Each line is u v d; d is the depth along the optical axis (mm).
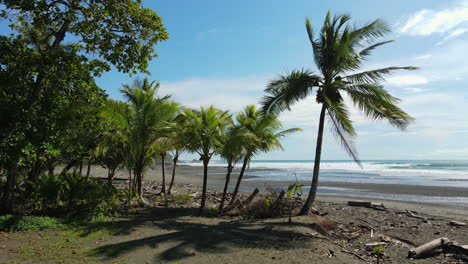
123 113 12109
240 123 11719
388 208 13055
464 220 10320
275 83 11312
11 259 5355
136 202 12836
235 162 11914
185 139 10992
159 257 5562
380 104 10133
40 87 9367
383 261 5957
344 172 49188
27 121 8484
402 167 63656
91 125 10898
